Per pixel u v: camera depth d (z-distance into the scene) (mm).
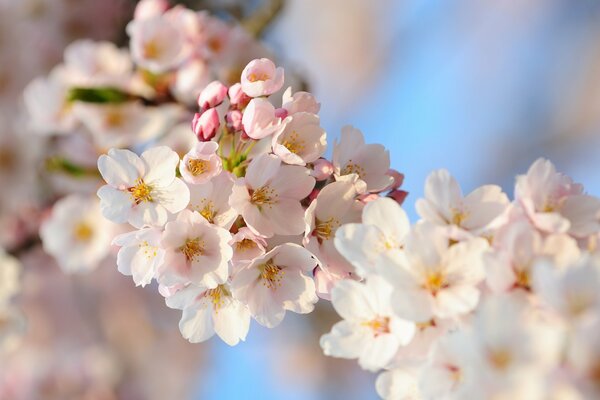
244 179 808
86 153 1041
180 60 986
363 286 791
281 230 810
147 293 1653
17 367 1423
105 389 1451
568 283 740
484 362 738
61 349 1493
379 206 789
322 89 1721
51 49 1166
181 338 1664
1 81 1160
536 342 732
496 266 763
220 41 994
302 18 1733
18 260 1119
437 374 757
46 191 1121
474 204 787
